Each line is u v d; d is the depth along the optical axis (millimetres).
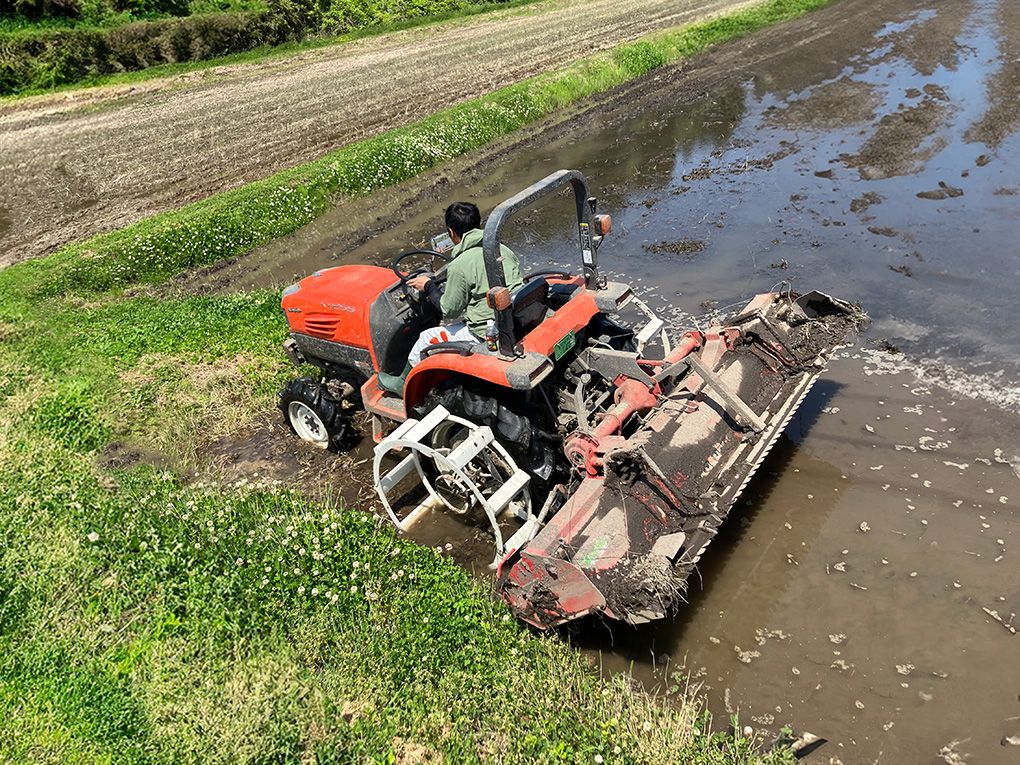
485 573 5309
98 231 13266
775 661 4418
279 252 11984
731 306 8070
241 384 7984
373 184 13781
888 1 22125
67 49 26766
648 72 19172
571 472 4863
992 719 3914
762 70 17531
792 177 11375
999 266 7996
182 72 27484
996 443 5676
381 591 4953
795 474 5754
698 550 4281
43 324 9695
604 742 3865
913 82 14688
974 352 6695
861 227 9406
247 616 4867
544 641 4559
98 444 7195
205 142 18000
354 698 4320
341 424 6746
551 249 10383
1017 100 12750
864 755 3836
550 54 22000
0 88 25891
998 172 10305
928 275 8047
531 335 4949
